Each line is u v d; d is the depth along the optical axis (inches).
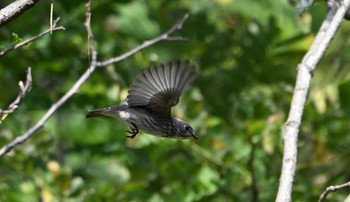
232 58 587.2
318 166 500.1
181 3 653.9
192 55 591.5
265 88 571.5
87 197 486.3
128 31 586.6
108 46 553.6
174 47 590.9
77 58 544.1
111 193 491.2
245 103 552.1
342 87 506.6
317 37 371.6
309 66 349.7
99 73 538.0
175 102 319.0
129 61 561.9
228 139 500.1
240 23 627.8
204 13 594.2
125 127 603.2
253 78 558.6
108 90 522.3
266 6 642.2
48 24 510.6
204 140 496.7
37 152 492.1
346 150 504.4
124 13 590.6
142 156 518.6
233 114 546.3
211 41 587.2
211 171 492.4
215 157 498.3
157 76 311.1
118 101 518.9
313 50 362.0
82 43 546.9
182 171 491.2
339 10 364.8
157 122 327.0
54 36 519.8
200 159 500.4
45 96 540.7
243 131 496.7
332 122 506.3
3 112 317.1
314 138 504.7
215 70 583.8
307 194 476.7
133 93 316.2
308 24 571.5
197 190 486.9
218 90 562.9
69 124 601.6
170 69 309.6
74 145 552.4
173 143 496.1
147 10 614.5
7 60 535.2
